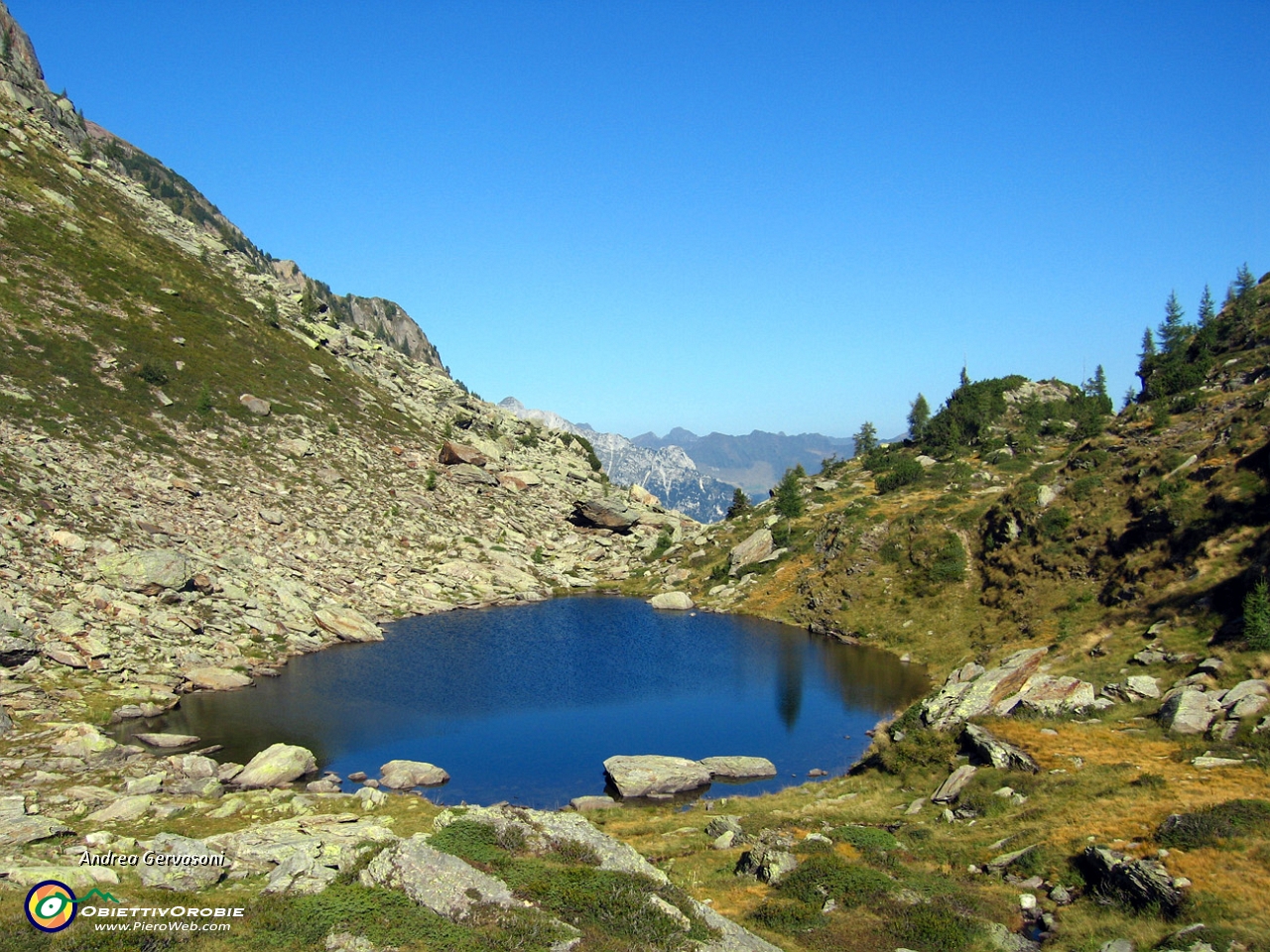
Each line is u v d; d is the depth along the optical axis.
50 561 54.09
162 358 96.50
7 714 39.28
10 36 151.62
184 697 49.84
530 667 64.75
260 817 30.97
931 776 37.62
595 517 123.06
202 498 76.88
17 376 77.25
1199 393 77.44
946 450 118.94
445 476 116.31
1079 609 57.25
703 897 24.92
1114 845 24.45
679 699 56.91
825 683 61.06
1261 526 49.28
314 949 17.05
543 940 17.67
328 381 124.19
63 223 110.75
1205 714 33.88
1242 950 17.98
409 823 31.44
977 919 22.02
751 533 110.69
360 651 66.44
